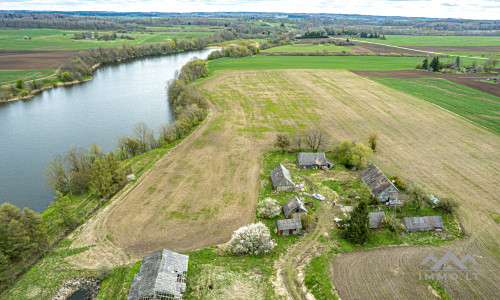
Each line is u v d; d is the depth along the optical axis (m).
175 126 101.44
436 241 55.47
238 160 86.06
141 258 52.53
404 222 58.47
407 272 48.59
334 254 52.72
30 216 52.88
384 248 54.00
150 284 43.22
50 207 68.69
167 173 79.88
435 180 73.75
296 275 48.59
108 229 59.75
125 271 49.88
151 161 86.56
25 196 73.06
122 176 76.19
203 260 51.78
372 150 86.50
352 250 53.59
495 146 91.00
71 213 64.81
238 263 51.31
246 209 65.25
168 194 70.75
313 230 58.75
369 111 122.44
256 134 102.69
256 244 53.25
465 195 67.94
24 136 106.12
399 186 70.19
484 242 54.78
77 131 110.19
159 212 64.50
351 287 45.91
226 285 46.88
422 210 64.19
